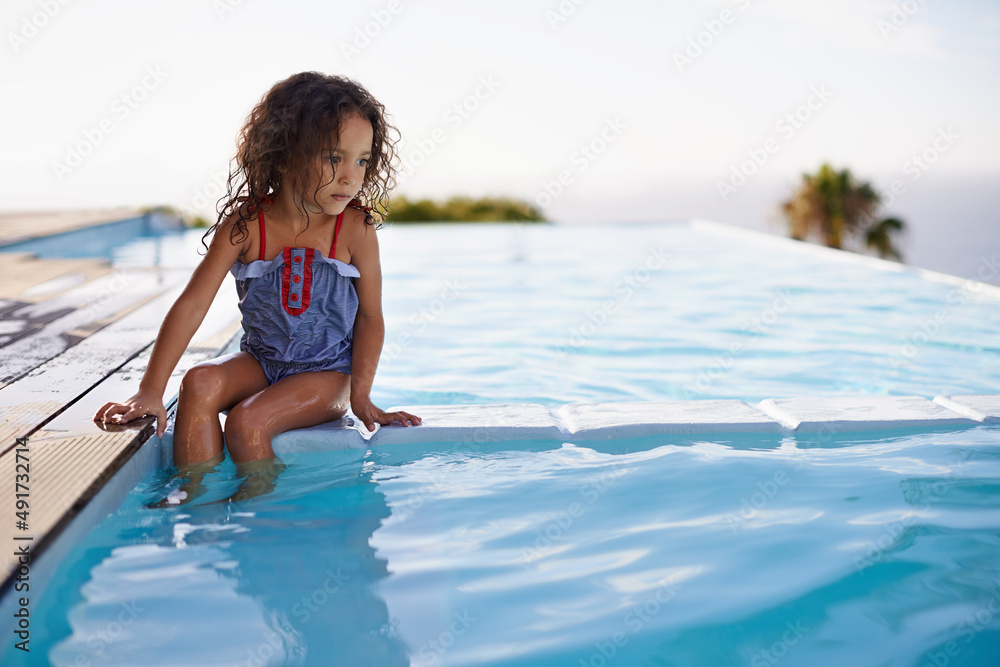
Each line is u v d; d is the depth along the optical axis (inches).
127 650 42.3
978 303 187.6
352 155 69.7
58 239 276.1
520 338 154.6
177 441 68.7
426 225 477.4
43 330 115.6
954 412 81.7
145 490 65.2
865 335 152.9
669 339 152.2
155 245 316.2
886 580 50.5
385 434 75.1
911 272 243.4
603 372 125.8
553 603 47.6
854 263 271.6
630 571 51.8
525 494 64.8
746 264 271.3
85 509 52.8
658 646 43.2
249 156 72.0
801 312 179.0
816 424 78.2
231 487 66.9
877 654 42.7
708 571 51.8
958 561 52.9
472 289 220.5
